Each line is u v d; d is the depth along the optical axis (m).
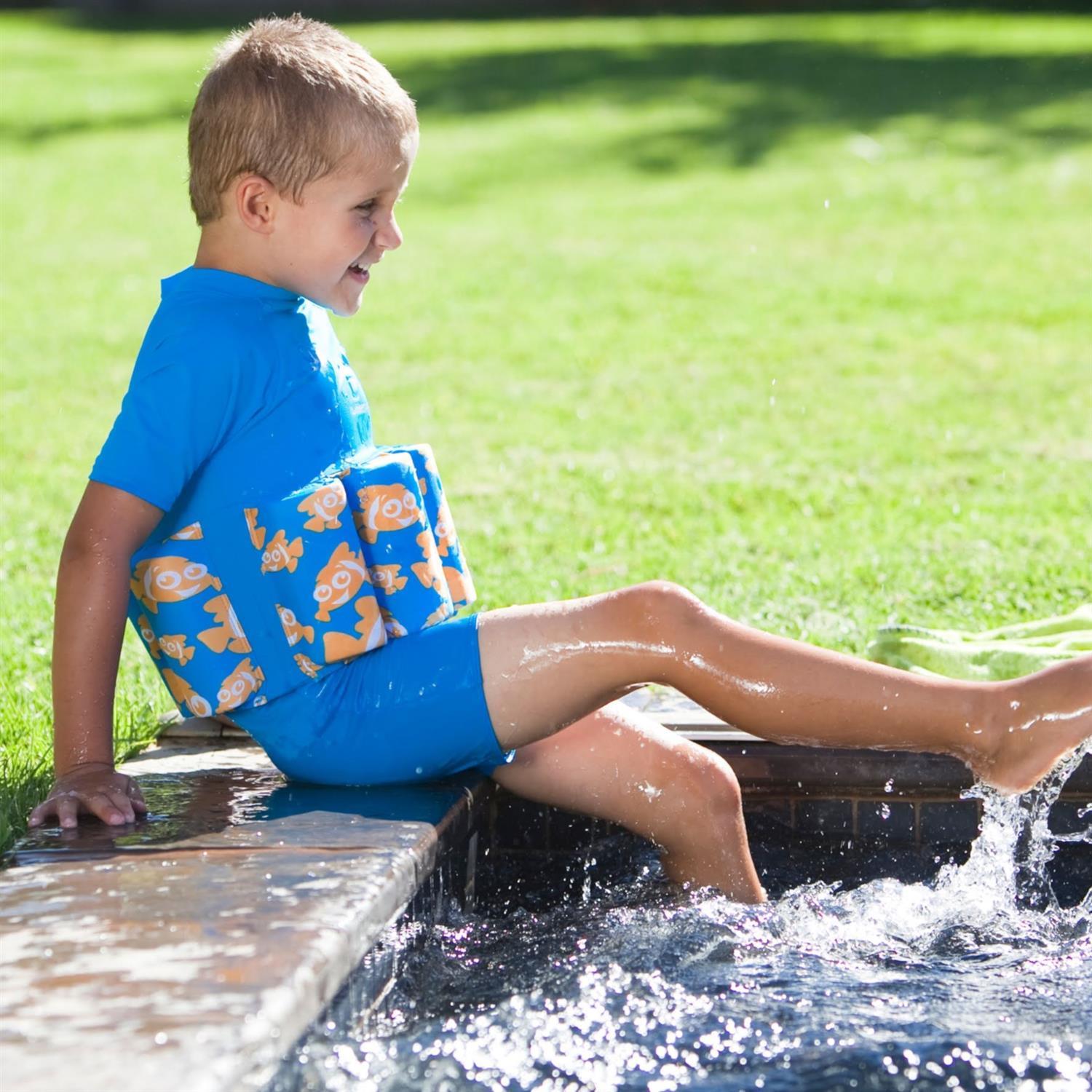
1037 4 69.75
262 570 6.95
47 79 58.72
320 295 7.34
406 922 5.98
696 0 77.31
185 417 6.86
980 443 19.77
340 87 7.09
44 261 33.62
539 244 34.62
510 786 7.52
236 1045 4.28
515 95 53.34
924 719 6.74
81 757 6.69
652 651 6.80
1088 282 29.34
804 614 12.39
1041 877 8.09
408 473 7.19
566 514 16.61
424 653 6.95
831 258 32.25
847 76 53.91
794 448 19.77
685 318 28.09
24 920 5.22
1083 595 12.77
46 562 14.81
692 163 42.44
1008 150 41.41
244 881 5.64
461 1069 5.32
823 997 6.17
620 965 6.50
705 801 7.39
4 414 22.25
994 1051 5.63
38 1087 4.05
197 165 7.27
